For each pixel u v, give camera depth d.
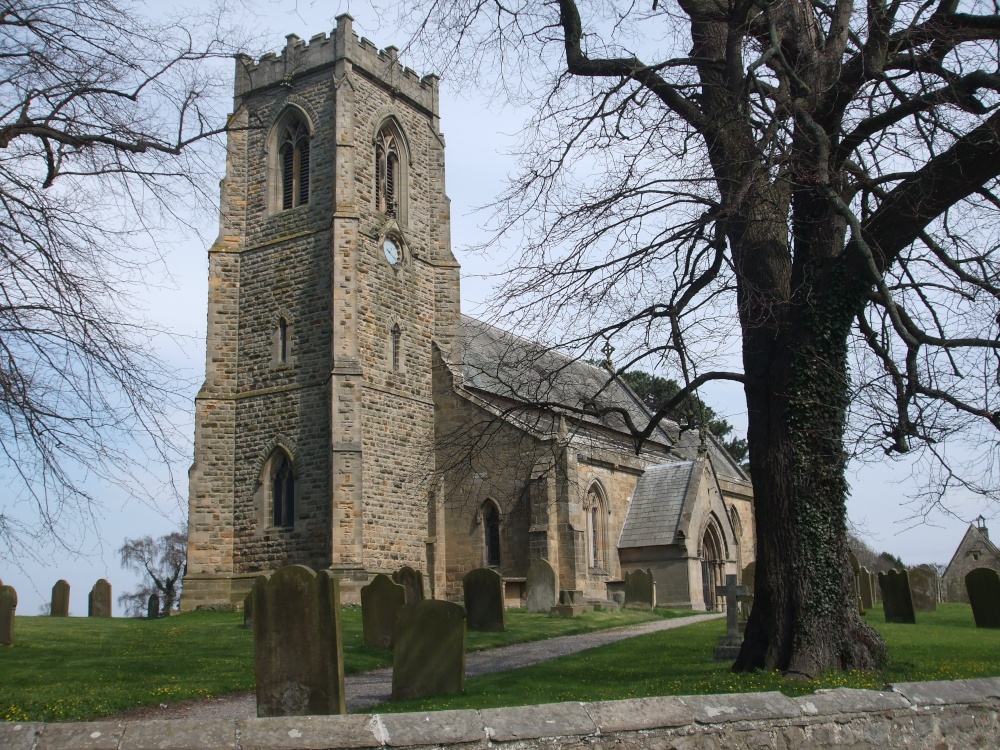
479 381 40.19
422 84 41.69
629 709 7.52
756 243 15.80
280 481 35.94
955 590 60.22
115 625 27.22
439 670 14.61
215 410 36.94
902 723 8.76
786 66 13.88
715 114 15.73
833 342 15.09
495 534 36.91
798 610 14.59
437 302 40.44
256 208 38.62
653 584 34.84
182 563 73.81
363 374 35.28
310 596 12.67
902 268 15.22
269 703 12.63
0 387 11.17
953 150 13.63
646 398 53.53
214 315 37.75
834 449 15.01
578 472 37.91
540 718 7.15
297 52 38.41
